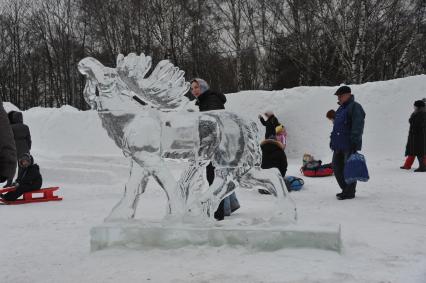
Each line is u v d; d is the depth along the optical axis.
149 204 8.12
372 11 21.47
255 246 4.65
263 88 28.59
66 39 33.97
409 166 10.81
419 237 5.16
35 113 17.48
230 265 4.20
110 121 5.10
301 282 3.66
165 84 5.11
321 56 25.50
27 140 11.02
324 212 6.94
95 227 4.94
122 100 5.07
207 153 5.00
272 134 12.50
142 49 28.62
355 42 22.48
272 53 27.38
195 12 27.36
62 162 13.81
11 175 3.12
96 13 29.69
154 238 4.85
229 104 15.34
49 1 34.56
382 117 12.65
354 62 21.58
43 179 12.48
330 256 4.37
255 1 25.81
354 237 5.12
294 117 14.02
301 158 13.77
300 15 24.70
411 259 4.28
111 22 29.34
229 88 29.08
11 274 4.24
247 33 26.47
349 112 8.16
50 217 7.30
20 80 36.88
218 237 4.75
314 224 4.82
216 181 5.05
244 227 4.77
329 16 23.02
